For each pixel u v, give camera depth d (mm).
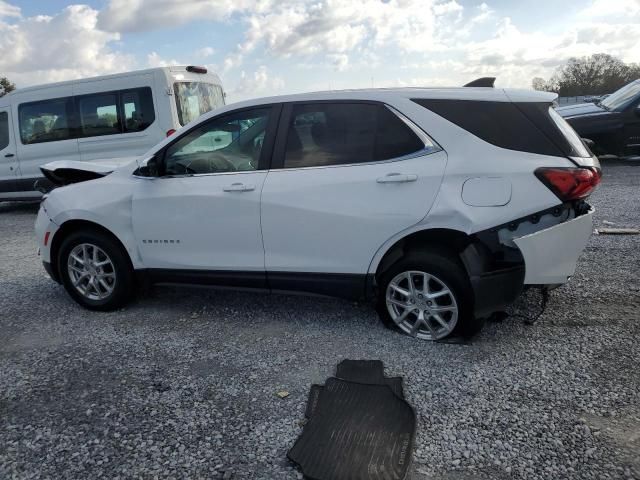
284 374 3234
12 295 4949
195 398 3002
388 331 3768
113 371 3361
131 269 4309
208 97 9422
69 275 4445
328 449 2484
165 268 4148
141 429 2730
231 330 3934
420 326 3596
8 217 9820
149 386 3154
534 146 3281
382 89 3635
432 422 2689
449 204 3279
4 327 4168
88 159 8945
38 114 9133
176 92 8570
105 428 2752
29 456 2557
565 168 3188
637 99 10359
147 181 4133
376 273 3609
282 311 4262
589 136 10594
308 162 3684
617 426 2592
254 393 3033
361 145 3570
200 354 3555
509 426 2631
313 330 3859
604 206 7352
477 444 2508
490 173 3242
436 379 3096
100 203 4223
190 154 4023
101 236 4273
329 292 3734
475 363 3258
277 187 3695
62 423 2812
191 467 2432
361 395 2928
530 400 2842
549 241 3219
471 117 3393
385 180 3424
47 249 4480
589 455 2398
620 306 3990
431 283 3504
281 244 3740
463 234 3322
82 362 3504
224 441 2609
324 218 3574
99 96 8727
